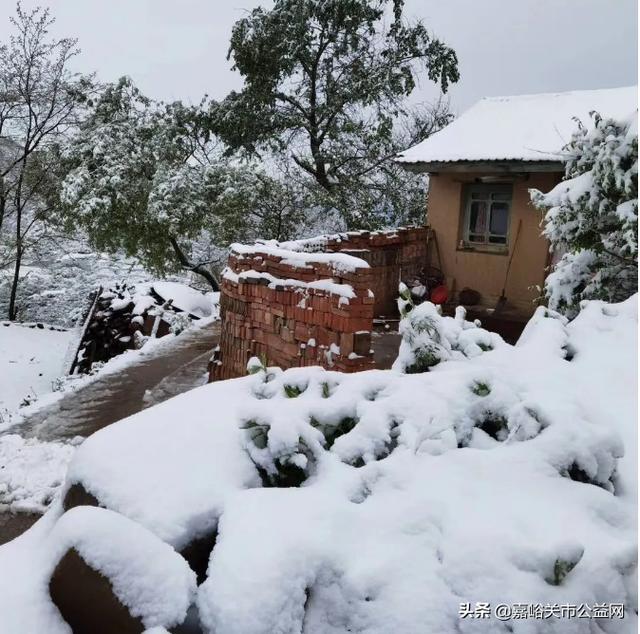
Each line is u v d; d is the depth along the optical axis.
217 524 1.70
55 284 21.09
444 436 2.04
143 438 2.00
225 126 16.86
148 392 6.97
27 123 17.84
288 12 15.95
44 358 13.36
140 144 16.23
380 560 1.54
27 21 17.16
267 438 2.00
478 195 10.91
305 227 16.98
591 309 3.94
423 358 2.82
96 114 17.06
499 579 1.47
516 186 10.18
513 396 2.28
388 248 9.80
